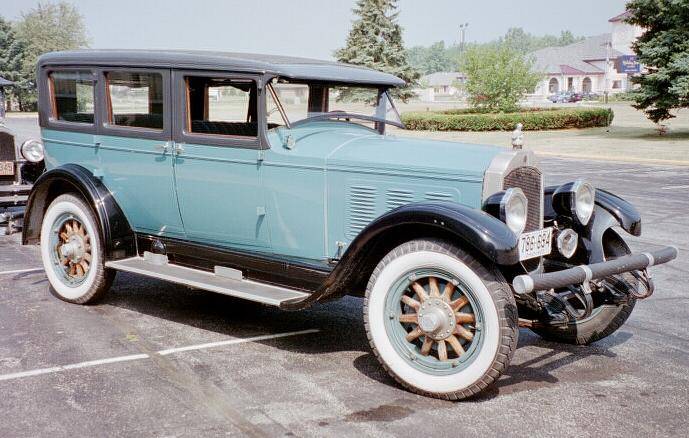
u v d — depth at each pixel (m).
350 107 4.94
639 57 23.89
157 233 5.19
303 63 4.62
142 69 4.91
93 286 5.31
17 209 9.73
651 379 4.13
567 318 3.87
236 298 5.80
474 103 34.25
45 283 6.11
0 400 3.65
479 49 33.69
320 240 4.37
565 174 15.25
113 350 4.45
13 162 8.28
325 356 4.42
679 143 22.72
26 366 4.14
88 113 5.35
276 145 4.42
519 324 4.22
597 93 86.69
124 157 5.13
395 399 3.75
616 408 3.68
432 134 28.39
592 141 24.22
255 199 4.55
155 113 4.92
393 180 4.07
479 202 3.84
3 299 5.57
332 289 4.05
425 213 3.61
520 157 3.95
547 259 4.65
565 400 3.78
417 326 3.84
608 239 4.69
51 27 66.50
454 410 3.61
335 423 3.43
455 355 3.90
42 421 3.41
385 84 5.09
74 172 5.28
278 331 4.93
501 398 3.79
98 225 5.18
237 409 3.58
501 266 4.03
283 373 4.11
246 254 4.73
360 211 4.19
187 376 4.03
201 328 4.95
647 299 5.91
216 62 4.56
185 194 4.86
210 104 4.66
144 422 3.41
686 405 3.74
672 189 12.86
